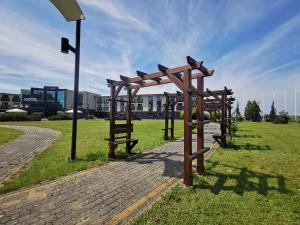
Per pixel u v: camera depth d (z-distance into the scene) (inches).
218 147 367.9
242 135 555.8
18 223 112.7
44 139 437.7
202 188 166.6
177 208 130.3
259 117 1503.4
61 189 162.4
